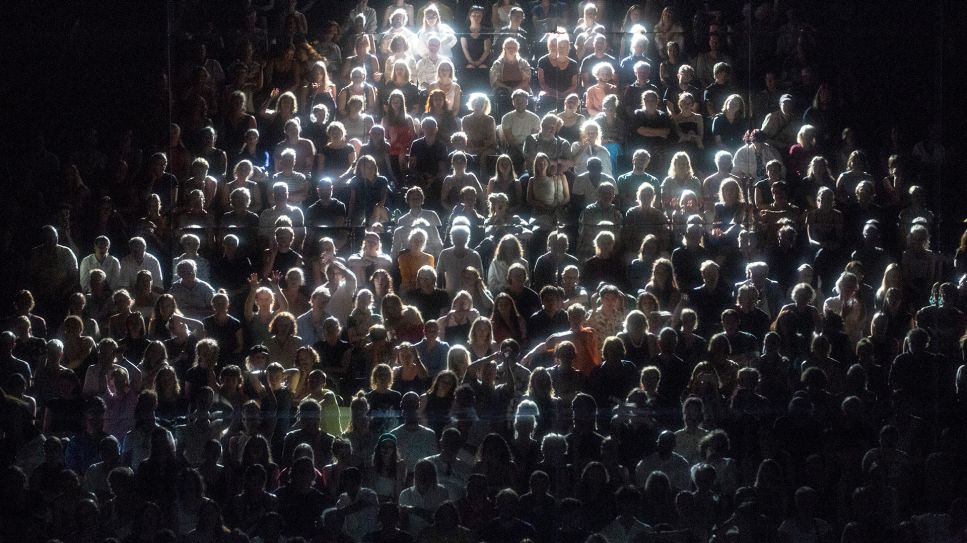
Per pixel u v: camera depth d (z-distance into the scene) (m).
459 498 9.37
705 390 10.01
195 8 14.36
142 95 13.84
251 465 9.48
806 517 9.45
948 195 13.36
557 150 13.15
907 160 13.52
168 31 14.15
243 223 12.27
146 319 11.42
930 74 14.10
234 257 11.95
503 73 14.41
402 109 13.54
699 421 9.71
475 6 14.98
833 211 12.34
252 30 14.44
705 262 11.38
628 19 15.05
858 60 14.34
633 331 10.46
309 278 11.87
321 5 15.17
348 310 11.22
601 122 13.63
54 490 9.58
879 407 10.49
